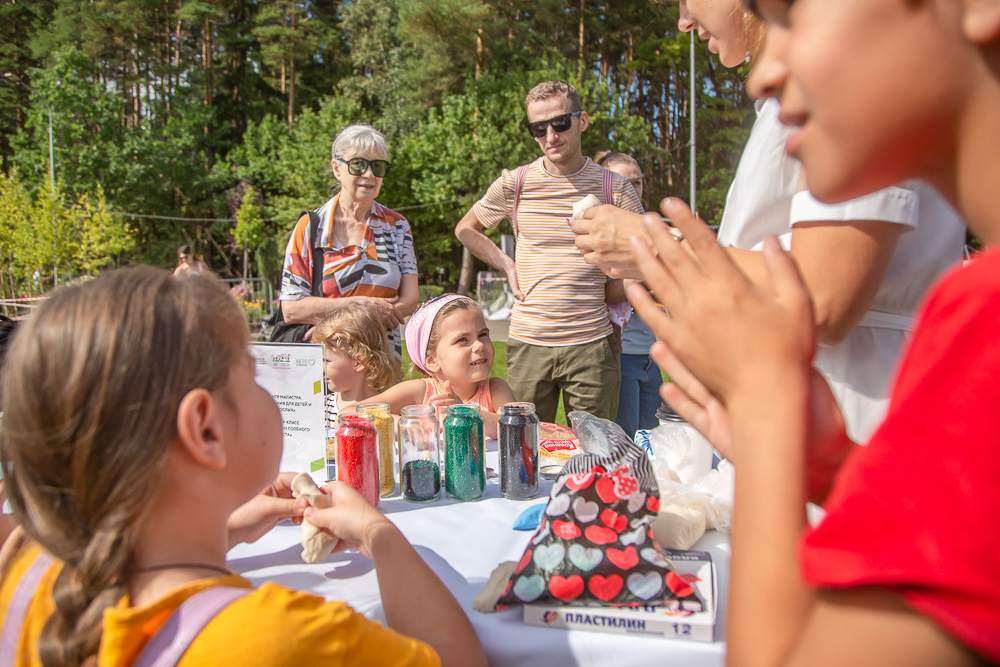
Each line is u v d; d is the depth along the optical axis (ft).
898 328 3.85
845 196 1.61
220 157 112.78
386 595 3.12
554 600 3.08
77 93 96.99
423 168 86.99
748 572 1.69
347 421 4.63
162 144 100.78
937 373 1.34
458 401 7.47
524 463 4.81
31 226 69.00
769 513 1.70
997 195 1.42
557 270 10.39
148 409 2.40
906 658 1.31
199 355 2.55
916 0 1.37
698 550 3.71
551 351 10.51
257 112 115.03
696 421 2.13
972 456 1.26
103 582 2.43
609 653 2.94
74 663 2.45
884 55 1.40
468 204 84.48
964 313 1.35
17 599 2.80
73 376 2.35
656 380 12.71
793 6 1.55
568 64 86.07
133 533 2.45
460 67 88.74
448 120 83.92
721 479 4.33
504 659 3.03
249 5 118.83
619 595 3.04
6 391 2.48
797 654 1.46
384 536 3.36
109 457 2.37
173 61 117.60
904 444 1.36
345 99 96.27
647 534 3.17
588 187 10.33
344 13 102.73
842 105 1.45
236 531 3.94
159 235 102.94
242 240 92.22
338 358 7.64
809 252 3.43
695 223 1.93
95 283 2.56
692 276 1.90
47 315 2.48
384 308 9.71
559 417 16.79
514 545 4.04
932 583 1.27
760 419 1.77
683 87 93.30
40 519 2.51
